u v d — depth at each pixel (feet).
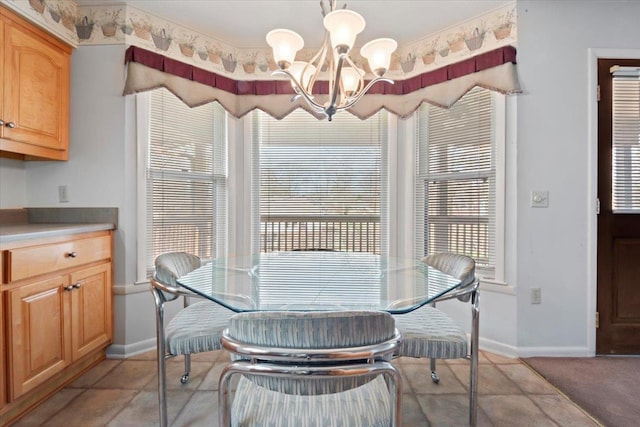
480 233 7.87
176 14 7.64
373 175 9.21
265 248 9.25
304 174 9.27
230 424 2.92
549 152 7.29
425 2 7.18
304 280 4.91
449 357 4.61
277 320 2.60
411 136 8.89
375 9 7.40
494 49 7.41
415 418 5.26
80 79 7.34
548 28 7.25
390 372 2.75
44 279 5.45
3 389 4.81
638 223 7.36
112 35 7.32
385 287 4.55
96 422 5.12
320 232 9.29
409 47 8.79
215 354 7.45
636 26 7.31
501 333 7.50
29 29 6.29
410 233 8.92
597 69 7.31
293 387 2.81
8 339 4.85
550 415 5.33
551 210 7.31
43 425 5.03
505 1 7.22
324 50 5.59
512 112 7.32
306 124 9.23
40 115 6.57
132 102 7.42
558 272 7.33
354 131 9.21
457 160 8.22
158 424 5.08
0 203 6.94
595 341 7.37
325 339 2.61
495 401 5.69
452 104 7.92
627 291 7.40
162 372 4.75
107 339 7.06
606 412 5.40
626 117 7.35
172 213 8.16
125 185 7.34
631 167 7.36
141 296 7.53
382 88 8.82
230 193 9.05
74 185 7.36
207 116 8.79
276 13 7.59
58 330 5.72
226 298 4.02
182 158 8.32
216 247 8.98
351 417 3.00
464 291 4.65
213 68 8.59
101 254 6.89
